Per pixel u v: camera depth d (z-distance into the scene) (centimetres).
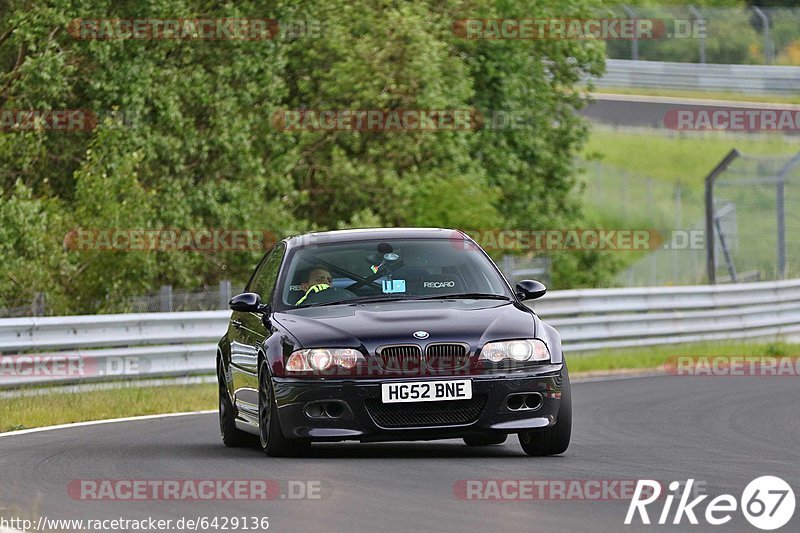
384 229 3372
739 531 1981
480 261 3272
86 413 4381
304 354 2880
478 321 2936
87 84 7494
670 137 15962
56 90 7025
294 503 2303
